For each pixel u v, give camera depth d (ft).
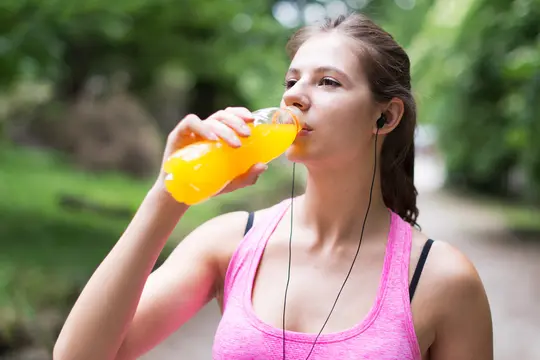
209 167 3.89
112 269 4.07
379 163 4.88
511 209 61.21
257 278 4.66
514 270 30.86
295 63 4.66
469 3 40.50
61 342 4.11
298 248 4.68
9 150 53.01
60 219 30.99
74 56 32.30
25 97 55.67
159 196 4.11
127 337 4.46
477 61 42.19
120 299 4.04
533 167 38.58
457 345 4.42
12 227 27.78
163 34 27.94
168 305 4.62
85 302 4.07
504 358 17.04
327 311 4.40
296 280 4.55
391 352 4.10
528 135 35.12
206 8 26.32
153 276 4.74
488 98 45.78
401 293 4.31
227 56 28.78
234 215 5.04
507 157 51.80
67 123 54.03
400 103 4.77
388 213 4.84
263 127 4.18
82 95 54.29
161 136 63.10
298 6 38.40
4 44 20.45
